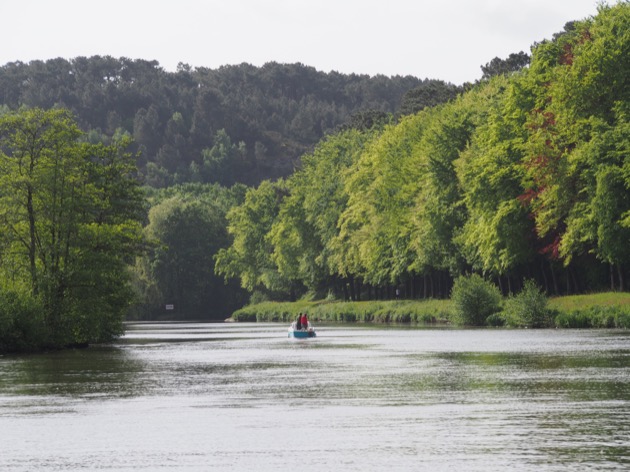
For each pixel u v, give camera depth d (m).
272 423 46.16
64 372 79.62
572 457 36.00
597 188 132.88
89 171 143.25
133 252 136.62
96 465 36.56
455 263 183.12
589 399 51.94
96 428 45.78
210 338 151.88
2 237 124.50
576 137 140.75
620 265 144.12
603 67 140.62
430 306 194.12
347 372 72.81
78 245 126.25
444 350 95.12
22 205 125.12
